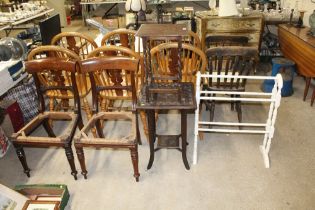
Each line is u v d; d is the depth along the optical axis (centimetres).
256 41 376
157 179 203
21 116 264
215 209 177
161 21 383
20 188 183
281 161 216
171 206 180
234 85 239
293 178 199
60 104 273
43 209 171
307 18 363
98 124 220
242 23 365
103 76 213
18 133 193
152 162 210
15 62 234
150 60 187
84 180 204
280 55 406
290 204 178
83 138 186
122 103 310
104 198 188
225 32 371
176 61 212
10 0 495
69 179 206
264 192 188
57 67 197
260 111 289
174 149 233
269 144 212
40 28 281
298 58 310
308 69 288
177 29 171
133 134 188
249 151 229
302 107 294
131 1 364
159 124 273
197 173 207
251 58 229
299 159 218
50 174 213
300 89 335
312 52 277
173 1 493
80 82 233
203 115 283
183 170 211
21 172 217
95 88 208
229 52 224
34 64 197
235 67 232
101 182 202
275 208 176
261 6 420
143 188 196
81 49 281
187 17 406
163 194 190
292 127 258
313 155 221
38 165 223
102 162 223
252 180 199
